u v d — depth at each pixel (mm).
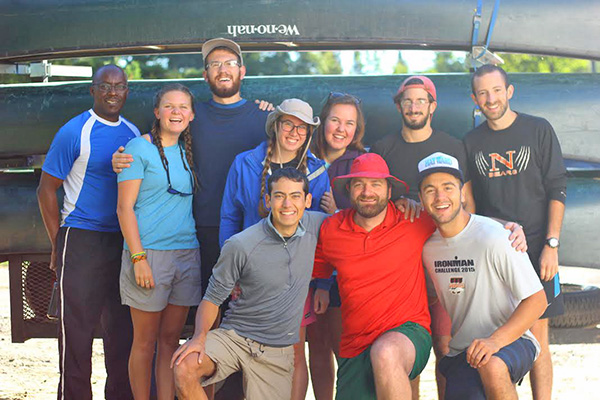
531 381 3713
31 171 4430
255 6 4289
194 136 3883
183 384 3250
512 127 3660
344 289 3367
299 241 3359
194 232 3783
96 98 3758
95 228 3740
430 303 3756
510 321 3174
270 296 3359
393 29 4273
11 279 4387
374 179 3254
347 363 3379
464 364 3281
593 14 4234
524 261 3195
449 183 3186
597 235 4168
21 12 4449
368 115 4230
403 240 3316
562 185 3625
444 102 4168
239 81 3883
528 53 4320
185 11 4320
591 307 4324
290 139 3592
